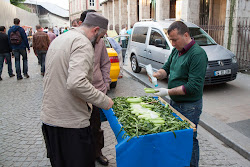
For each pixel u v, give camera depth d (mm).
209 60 6355
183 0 11961
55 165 2277
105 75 3305
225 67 6422
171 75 2783
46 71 2186
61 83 2102
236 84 7301
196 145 2787
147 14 18172
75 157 2211
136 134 2090
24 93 7086
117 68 6934
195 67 2459
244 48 9164
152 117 2445
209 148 3824
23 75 9977
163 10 15570
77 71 1924
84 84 1923
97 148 3293
